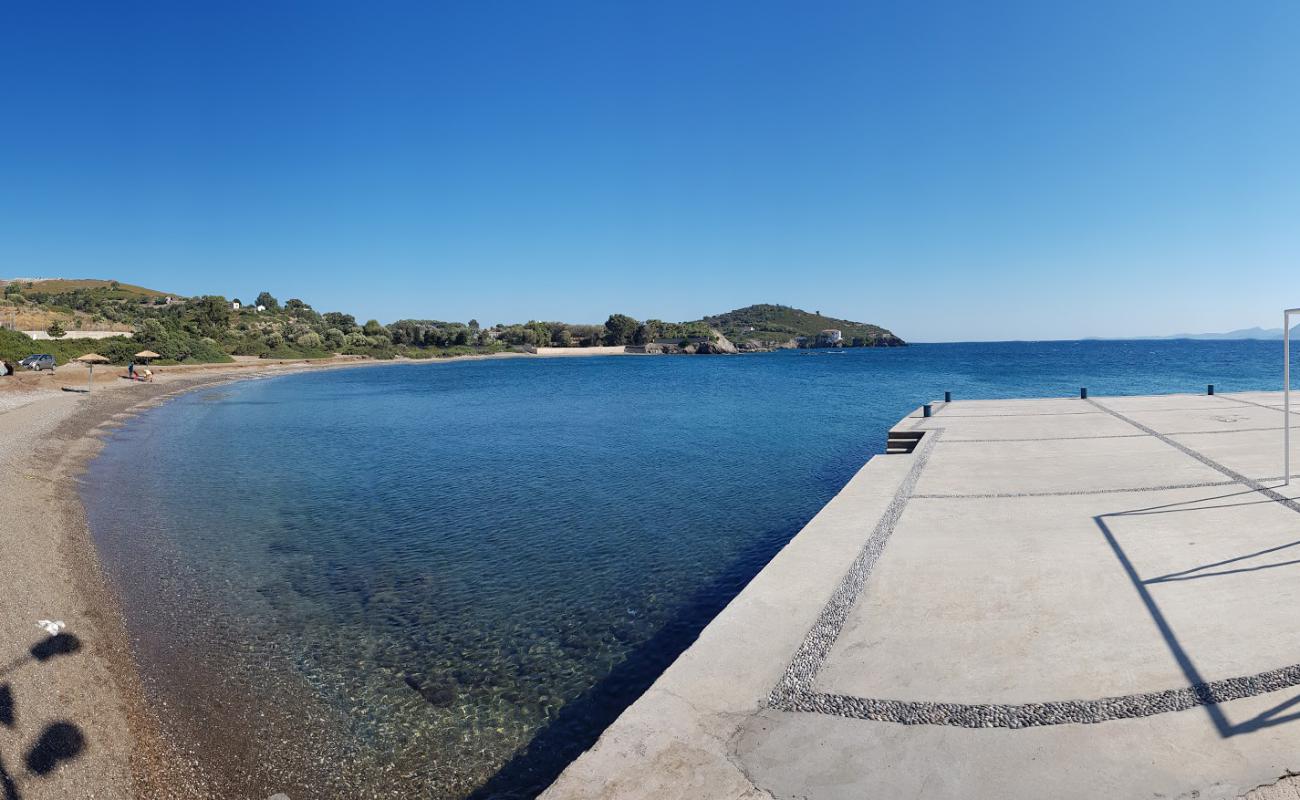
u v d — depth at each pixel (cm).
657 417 2769
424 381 5838
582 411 3103
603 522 1155
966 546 714
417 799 483
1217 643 480
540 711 593
